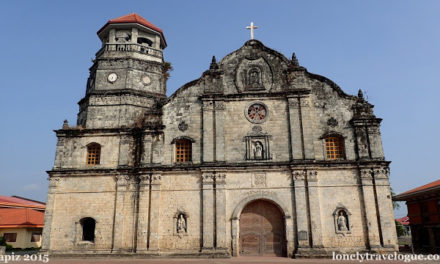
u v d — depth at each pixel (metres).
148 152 32.84
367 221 29.45
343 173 30.94
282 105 33.31
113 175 32.81
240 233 31.25
